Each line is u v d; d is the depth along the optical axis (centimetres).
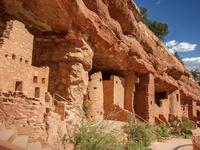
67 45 1722
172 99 3284
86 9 1653
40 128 846
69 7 1533
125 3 1981
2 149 546
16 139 682
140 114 2536
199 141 1758
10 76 1194
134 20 2192
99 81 2062
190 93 3747
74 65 1695
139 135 1675
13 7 1548
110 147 895
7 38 1188
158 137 2291
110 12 1961
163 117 2864
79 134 877
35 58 1761
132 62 2294
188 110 3888
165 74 2944
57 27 1716
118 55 2106
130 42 2172
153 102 2636
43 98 1436
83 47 1720
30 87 1359
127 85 2411
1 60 1135
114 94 2166
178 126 2967
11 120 808
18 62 1259
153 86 2638
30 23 1720
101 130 913
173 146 1989
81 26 1666
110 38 1898
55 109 1232
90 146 853
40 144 776
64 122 1095
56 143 905
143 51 2402
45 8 1544
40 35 1797
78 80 1689
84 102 1897
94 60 2189
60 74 1705
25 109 822
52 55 1739
